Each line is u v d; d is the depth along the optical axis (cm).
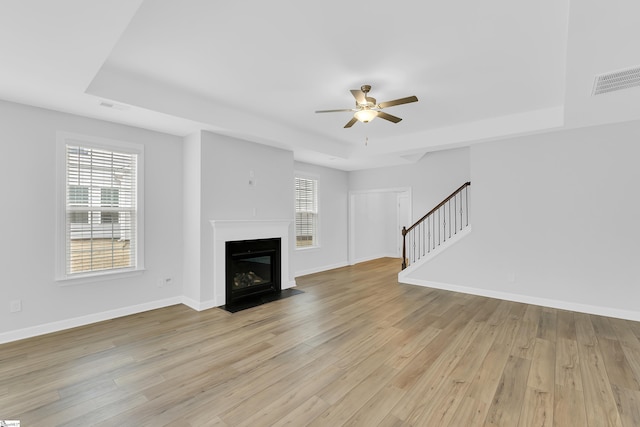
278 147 517
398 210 959
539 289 438
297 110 409
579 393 221
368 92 340
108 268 379
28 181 322
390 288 538
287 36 238
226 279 443
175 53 263
